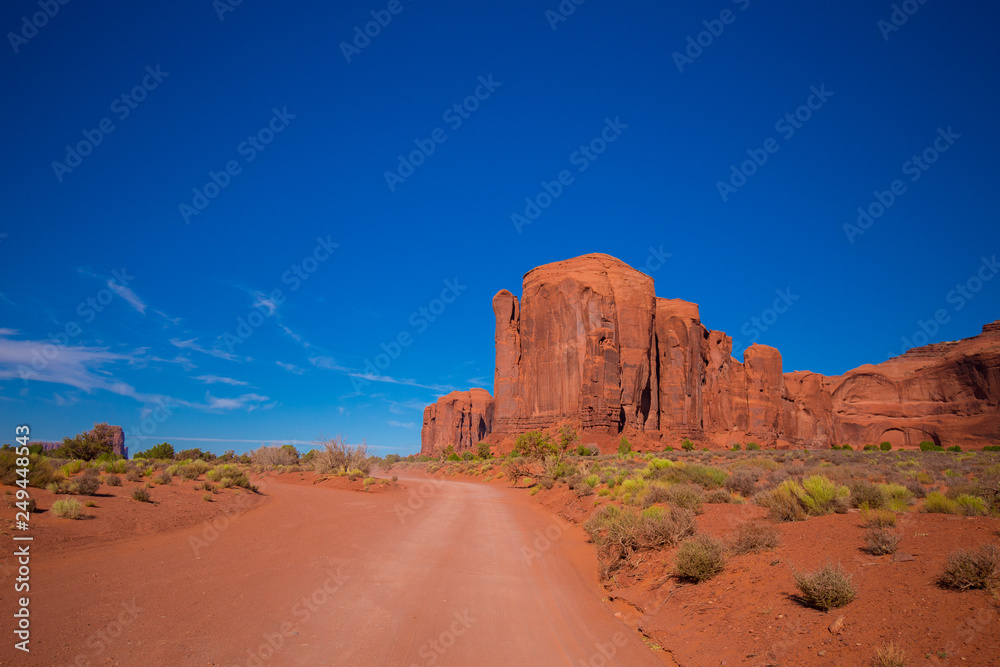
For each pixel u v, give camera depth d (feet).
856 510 36.06
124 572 27.71
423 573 32.63
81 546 32.60
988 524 26.45
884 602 18.67
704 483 59.72
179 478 79.46
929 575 19.98
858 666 15.38
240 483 82.17
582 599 29.09
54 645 17.40
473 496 99.35
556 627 23.76
